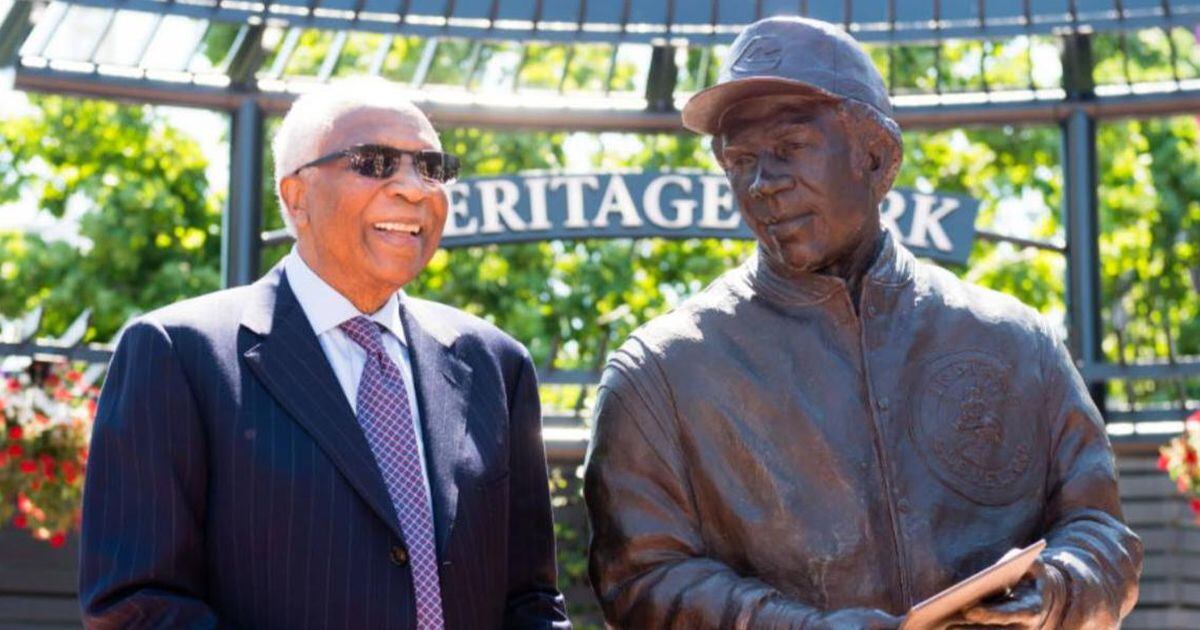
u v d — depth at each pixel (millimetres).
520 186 10070
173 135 21359
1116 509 4707
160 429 4367
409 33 9406
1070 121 9953
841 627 4250
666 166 20609
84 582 4352
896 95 9977
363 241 4520
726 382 4641
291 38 9992
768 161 4570
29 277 20094
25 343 9656
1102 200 20891
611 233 10016
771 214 4574
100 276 20312
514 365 4840
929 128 10016
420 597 4387
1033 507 4656
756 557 4570
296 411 4430
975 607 4180
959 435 4621
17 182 21297
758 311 4711
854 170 4582
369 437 4504
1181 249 20828
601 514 4664
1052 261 20688
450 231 10023
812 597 4523
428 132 4613
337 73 19172
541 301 19469
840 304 4660
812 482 4566
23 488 9367
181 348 4445
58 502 9453
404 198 4523
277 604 4316
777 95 4566
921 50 19141
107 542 4332
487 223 10047
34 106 21391
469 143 20000
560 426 10617
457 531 4461
